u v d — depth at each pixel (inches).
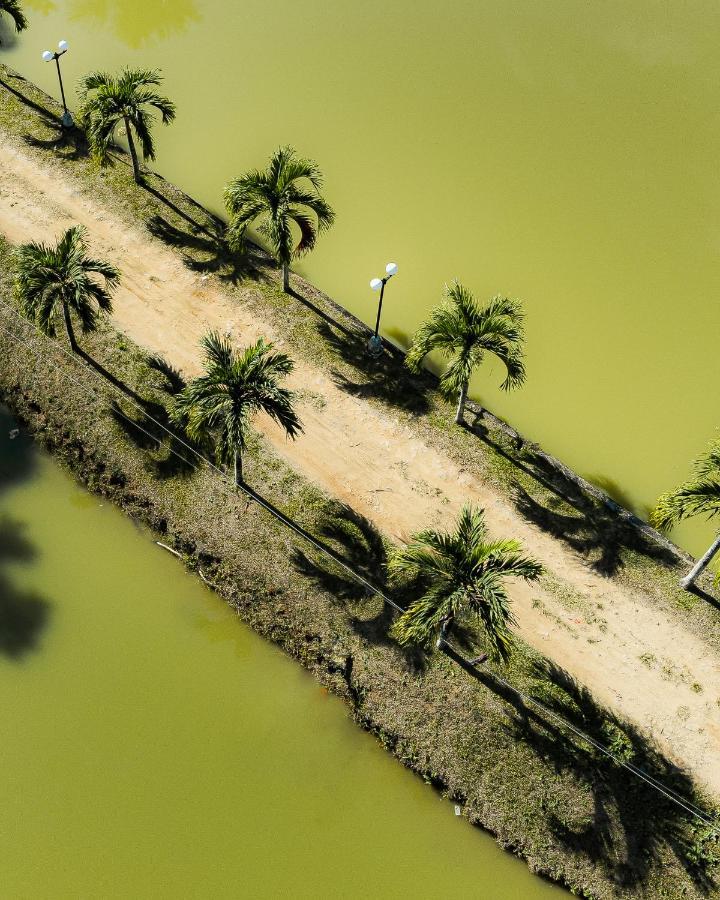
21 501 1140.5
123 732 986.7
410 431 1191.6
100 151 1336.1
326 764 981.2
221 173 1487.5
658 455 1218.6
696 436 1238.3
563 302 1363.2
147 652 1040.2
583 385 1278.3
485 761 956.6
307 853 930.1
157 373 1211.9
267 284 1323.8
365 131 1578.5
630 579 1082.1
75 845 917.8
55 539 1113.4
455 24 1801.2
